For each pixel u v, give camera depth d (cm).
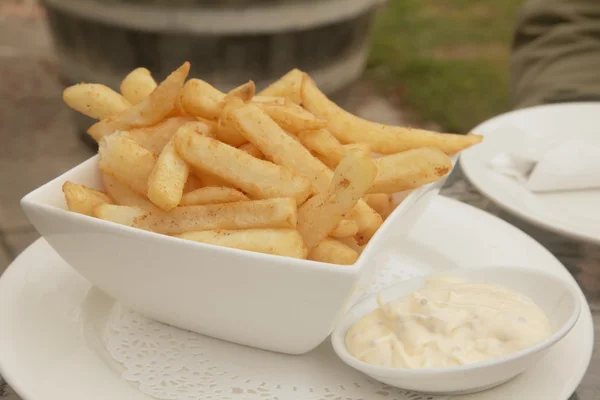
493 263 71
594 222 77
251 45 126
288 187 63
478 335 62
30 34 204
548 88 109
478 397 62
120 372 63
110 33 128
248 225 62
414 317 63
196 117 68
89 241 63
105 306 67
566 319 63
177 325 66
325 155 67
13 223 102
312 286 60
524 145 86
